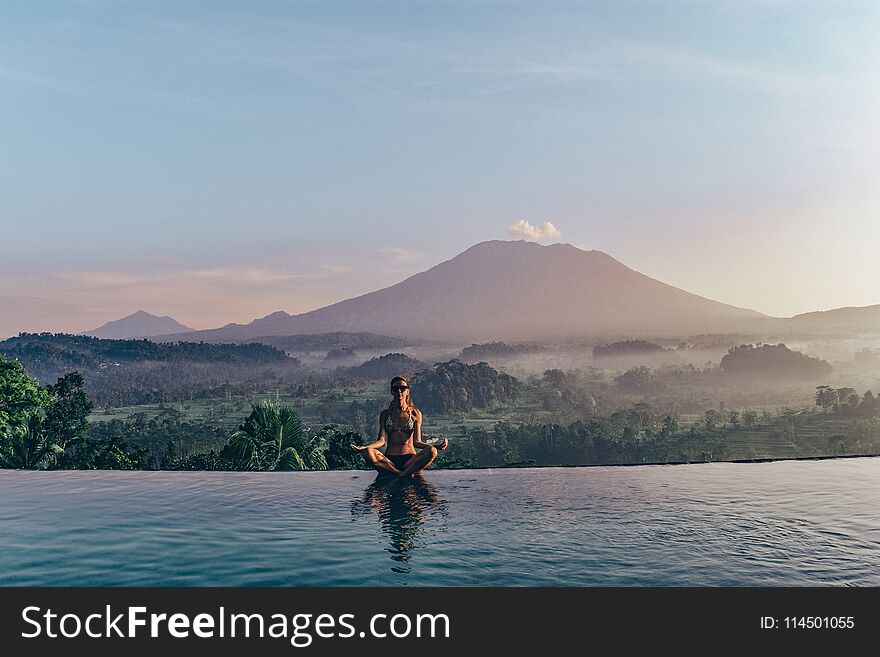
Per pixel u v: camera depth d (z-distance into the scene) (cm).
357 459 3030
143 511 866
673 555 664
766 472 1136
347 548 694
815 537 725
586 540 716
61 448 3244
